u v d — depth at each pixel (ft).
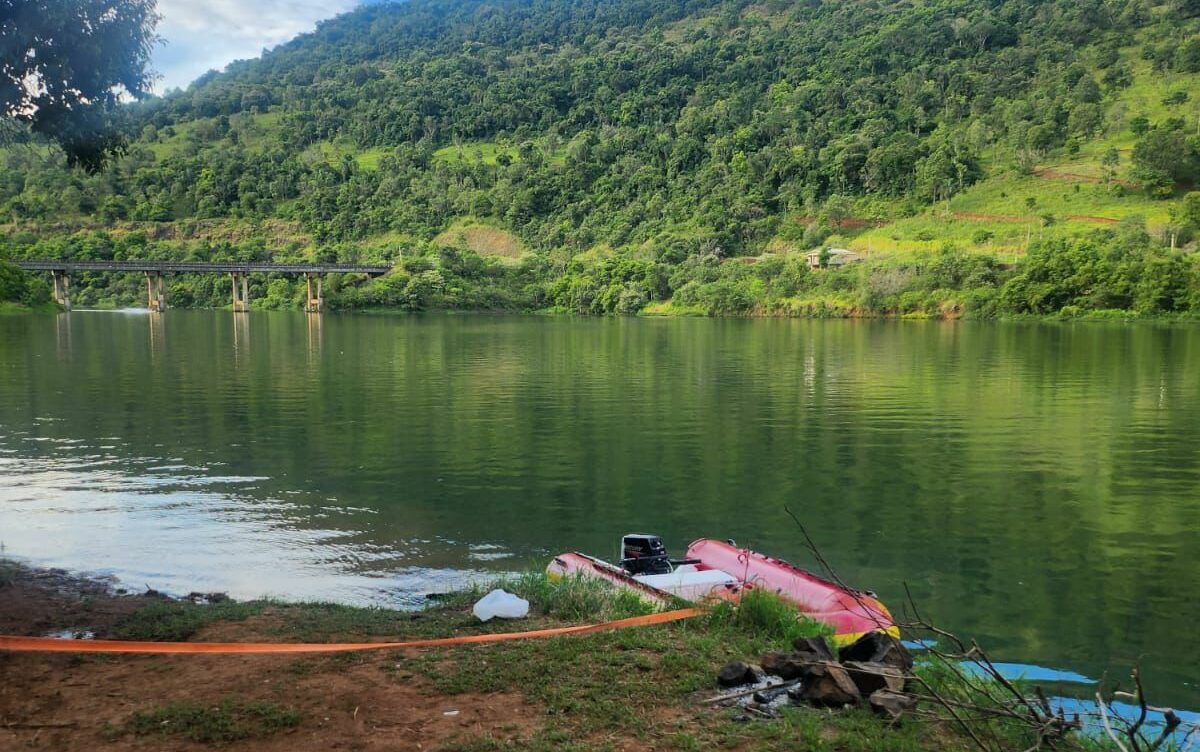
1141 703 18.33
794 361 159.02
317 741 16.97
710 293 410.72
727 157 643.45
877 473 65.00
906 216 518.37
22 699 19.36
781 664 20.52
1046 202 481.87
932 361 157.58
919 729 18.20
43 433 79.36
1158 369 142.00
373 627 26.05
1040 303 338.75
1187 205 407.23
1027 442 77.71
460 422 87.45
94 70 37.37
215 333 247.50
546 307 468.75
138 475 61.82
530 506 54.80
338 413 93.35
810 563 44.37
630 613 27.48
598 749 16.66
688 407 98.48
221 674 21.08
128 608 29.55
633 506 55.16
